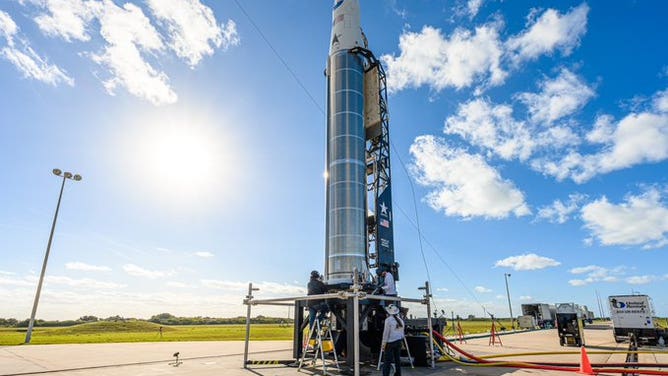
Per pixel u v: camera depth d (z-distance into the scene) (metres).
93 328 63.78
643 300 24.72
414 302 12.23
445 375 10.48
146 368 11.32
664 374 9.80
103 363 12.16
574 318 21.48
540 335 33.97
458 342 24.17
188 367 11.59
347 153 15.93
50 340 27.64
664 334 23.66
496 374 10.62
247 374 10.30
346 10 18.97
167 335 41.81
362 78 18.02
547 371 11.25
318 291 12.18
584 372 10.67
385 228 17.80
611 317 25.56
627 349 19.27
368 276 14.34
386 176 18.67
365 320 13.01
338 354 13.08
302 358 11.34
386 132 19.28
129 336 37.31
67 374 10.11
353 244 14.51
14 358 13.16
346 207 15.01
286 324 106.50
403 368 11.68
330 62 18.44
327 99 18.38
